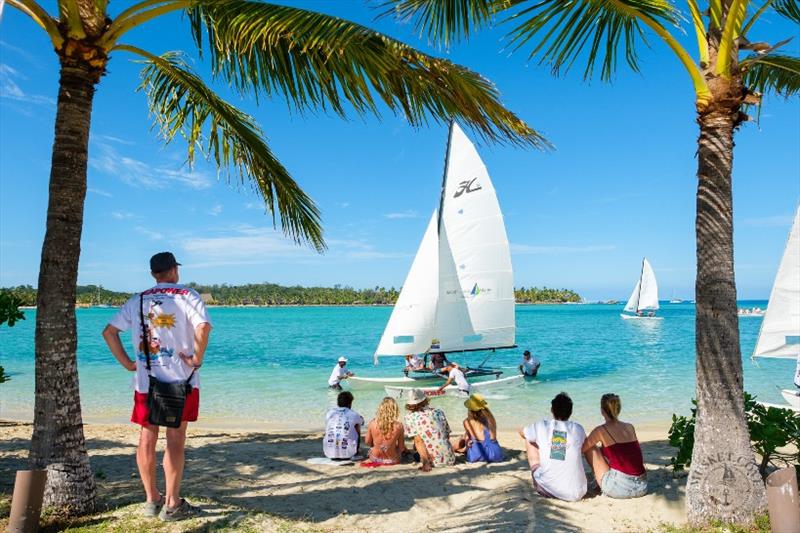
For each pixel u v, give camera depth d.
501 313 19.00
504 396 15.23
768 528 4.45
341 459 7.17
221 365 23.95
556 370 21.19
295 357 27.92
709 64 4.91
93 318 93.00
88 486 4.56
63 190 4.55
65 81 4.58
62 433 4.46
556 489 5.41
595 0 5.05
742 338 39.75
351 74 4.79
